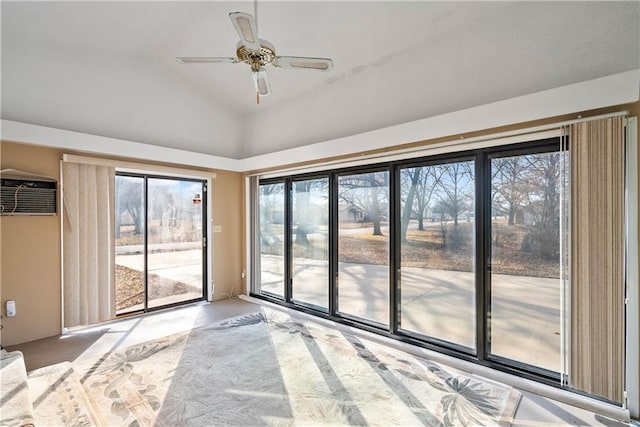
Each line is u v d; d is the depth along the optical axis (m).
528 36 2.49
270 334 3.45
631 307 2.08
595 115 2.20
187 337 3.36
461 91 2.84
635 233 2.07
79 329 3.55
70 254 3.43
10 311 3.08
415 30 2.95
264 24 3.08
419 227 3.20
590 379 2.15
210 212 4.79
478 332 2.76
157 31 3.30
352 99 3.70
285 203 4.57
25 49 3.13
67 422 1.99
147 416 2.07
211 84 4.39
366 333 3.43
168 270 4.41
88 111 3.52
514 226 2.63
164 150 4.11
